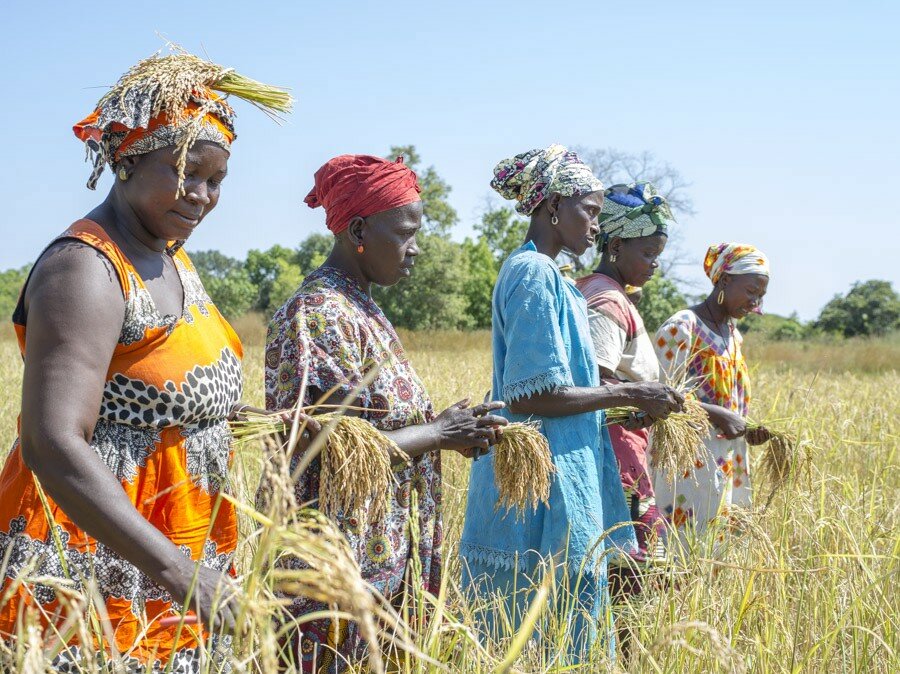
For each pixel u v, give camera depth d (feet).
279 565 9.68
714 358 16.97
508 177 14.12
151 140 7.88
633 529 13.88
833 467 22.74
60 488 6.93
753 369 31.22
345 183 11.04
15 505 7.54
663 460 14.21
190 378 8.02
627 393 13.33
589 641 12.20
